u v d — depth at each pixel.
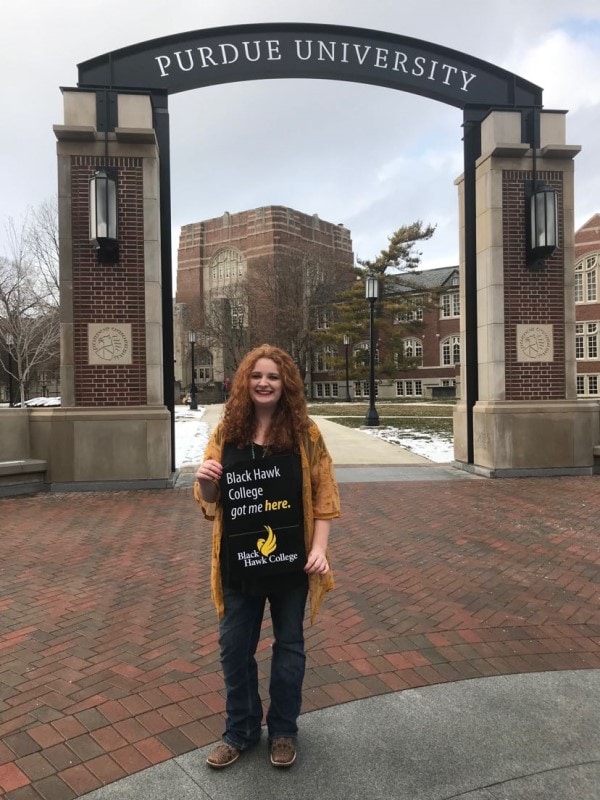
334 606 4.22
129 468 8.87
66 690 3.06
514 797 2.26
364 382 56.28
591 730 2.70
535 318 10.02
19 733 2.68
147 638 3.71
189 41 9.77
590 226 45.66
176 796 2.27
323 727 2.73
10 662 3.38
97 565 5.19
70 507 7.61
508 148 9.68
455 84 10.44
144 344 9.11
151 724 2.76
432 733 2.68
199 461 11.75
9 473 8.31
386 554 5.47
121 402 9.07
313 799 2.26
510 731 2.69
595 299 45.44
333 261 52.31
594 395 45.12
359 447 13.77
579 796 2.26
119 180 9.04
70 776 2.38
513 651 3.53
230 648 2.42
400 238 39.47
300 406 2.45
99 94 9.08
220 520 2.45
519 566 5.12
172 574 4.94
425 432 16.77
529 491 8.47
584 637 3.74
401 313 39.91
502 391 9.89
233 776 2.39
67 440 8.77
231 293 56.84
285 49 9.95
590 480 9.37
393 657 3.44
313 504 2.49
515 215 9.98
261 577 2.35
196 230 71.00
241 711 2.47
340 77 10.18
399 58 10.24
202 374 68.81
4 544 5.87
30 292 32.84
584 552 5.51
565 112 10.10
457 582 4.73
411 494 8.30
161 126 9.80
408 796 2.27
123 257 9.08
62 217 8.97
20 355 31.53
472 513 7.11
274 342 48.28
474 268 10.59
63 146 8.97
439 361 54.22
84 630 3.82
